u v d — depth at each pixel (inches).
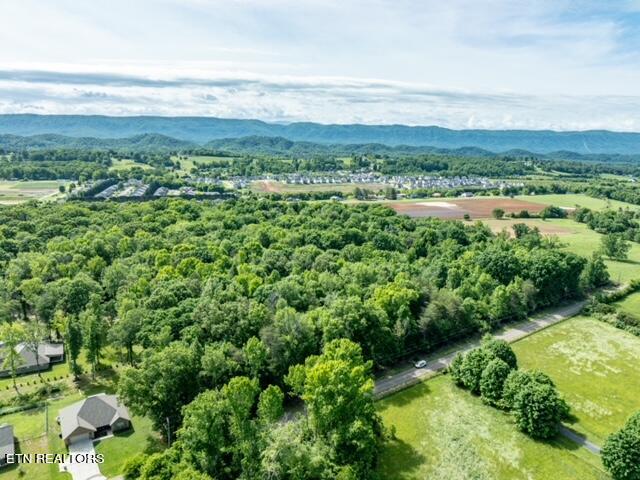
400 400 2864.2
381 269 4313.5
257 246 5009.8
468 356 3014.3
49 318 3511.3
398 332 3267.7
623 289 4921.3
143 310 3051.2
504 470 2304.4
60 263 4340.6
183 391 2439.7
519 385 2652.6
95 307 3319.4
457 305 3681.1
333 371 2160.4
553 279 4579.2
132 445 2395.4
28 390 2888.8
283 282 3563.0
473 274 4429.1
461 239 6097.4
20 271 4094.5
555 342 3777.1
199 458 1974.7
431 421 2667.3
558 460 2377.0
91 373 3095.5
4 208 6446.9
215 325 2834.6
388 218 6914.4
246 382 2064.5
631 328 4008.4
